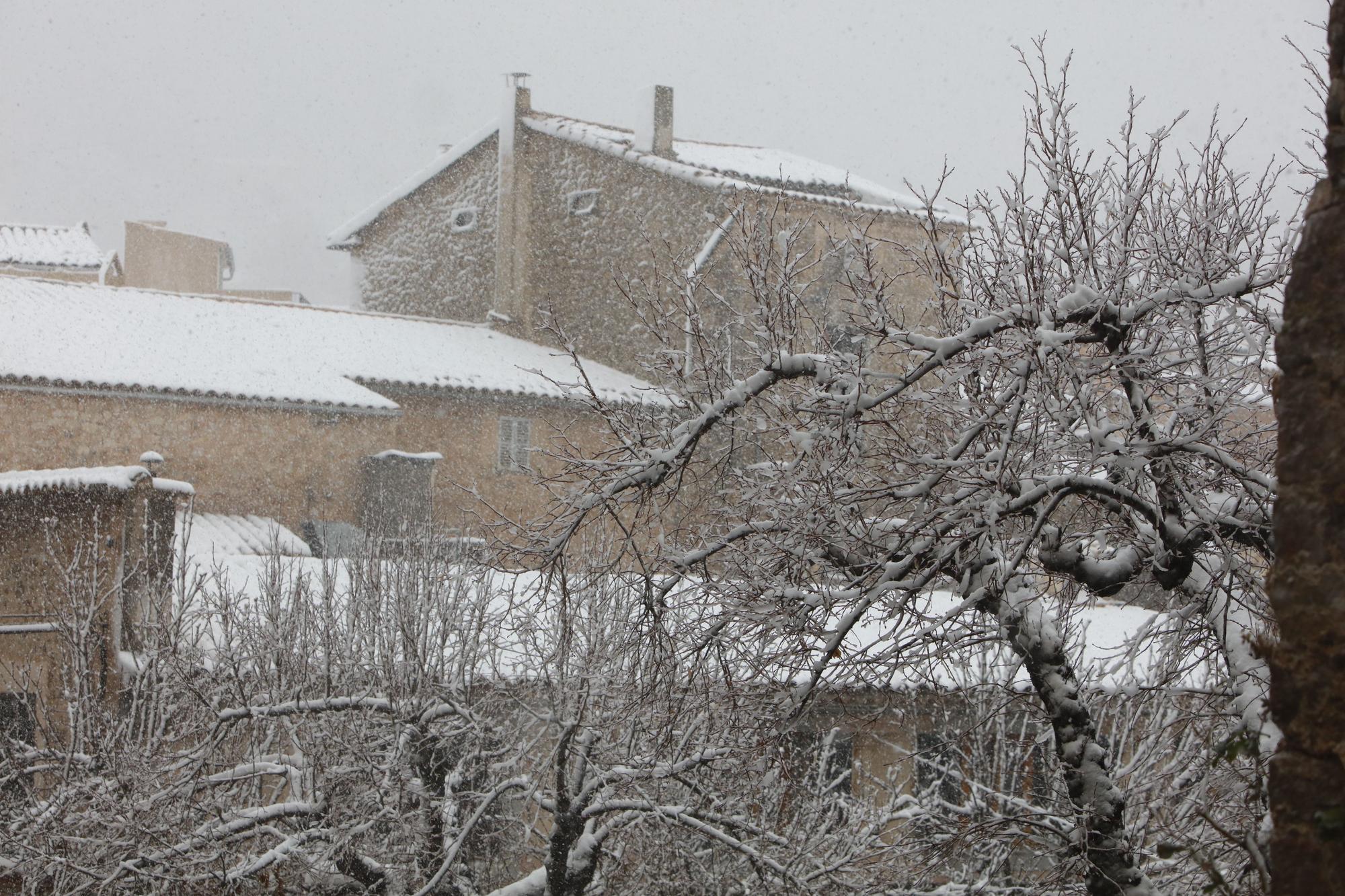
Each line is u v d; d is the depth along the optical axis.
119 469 22.73
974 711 16.66
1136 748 16.48
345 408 36.66
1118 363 11.17
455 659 19.86
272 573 21.17
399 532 23.69
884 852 16.42
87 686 19.20
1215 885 7.43
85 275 55.25
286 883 17.64
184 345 37.66
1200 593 11.41
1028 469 12.13
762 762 14.39
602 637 17.84
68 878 17.36
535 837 20.16
